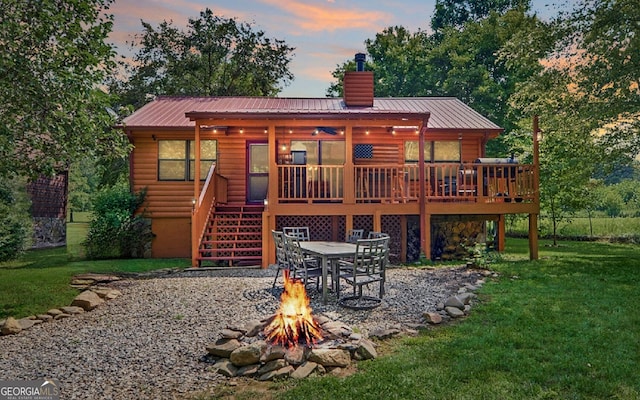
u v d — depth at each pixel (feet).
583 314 16.22
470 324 15.29
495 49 80.48
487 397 9.58
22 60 18.47
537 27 36.47
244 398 10.00
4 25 17.95
